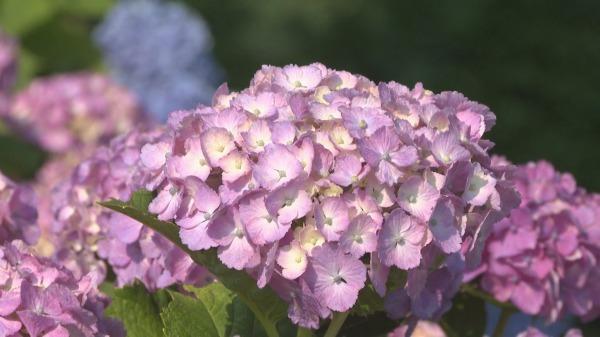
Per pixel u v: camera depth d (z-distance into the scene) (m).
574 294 1.33
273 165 1.07
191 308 1.18
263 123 1.09
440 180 1.08
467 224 1.10
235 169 1.08
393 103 1.10
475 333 1.35
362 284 1.06
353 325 1.22
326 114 1.09
